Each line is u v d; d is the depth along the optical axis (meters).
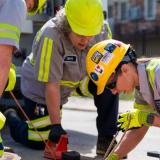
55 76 6.07
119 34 34.25
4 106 7.59
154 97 4.62
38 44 6.19
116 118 6.50
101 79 4.54
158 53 33.16
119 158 5.16
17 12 4.36
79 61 6.34
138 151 7.00
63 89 6.51
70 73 6.36
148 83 4.57
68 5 5.85
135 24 34.28
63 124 9.35
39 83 6.61
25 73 6.80
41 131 6.75
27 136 6.86
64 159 5.86
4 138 7.56
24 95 6.83
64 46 6.12
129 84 4.58
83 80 6.46
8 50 4.33
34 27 8.04
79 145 7.35
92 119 10.02
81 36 5.80
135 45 34.03
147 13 34.09
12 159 5.16
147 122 4.73
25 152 6.72
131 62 4.58
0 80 4.29
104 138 6.53
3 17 4.33
